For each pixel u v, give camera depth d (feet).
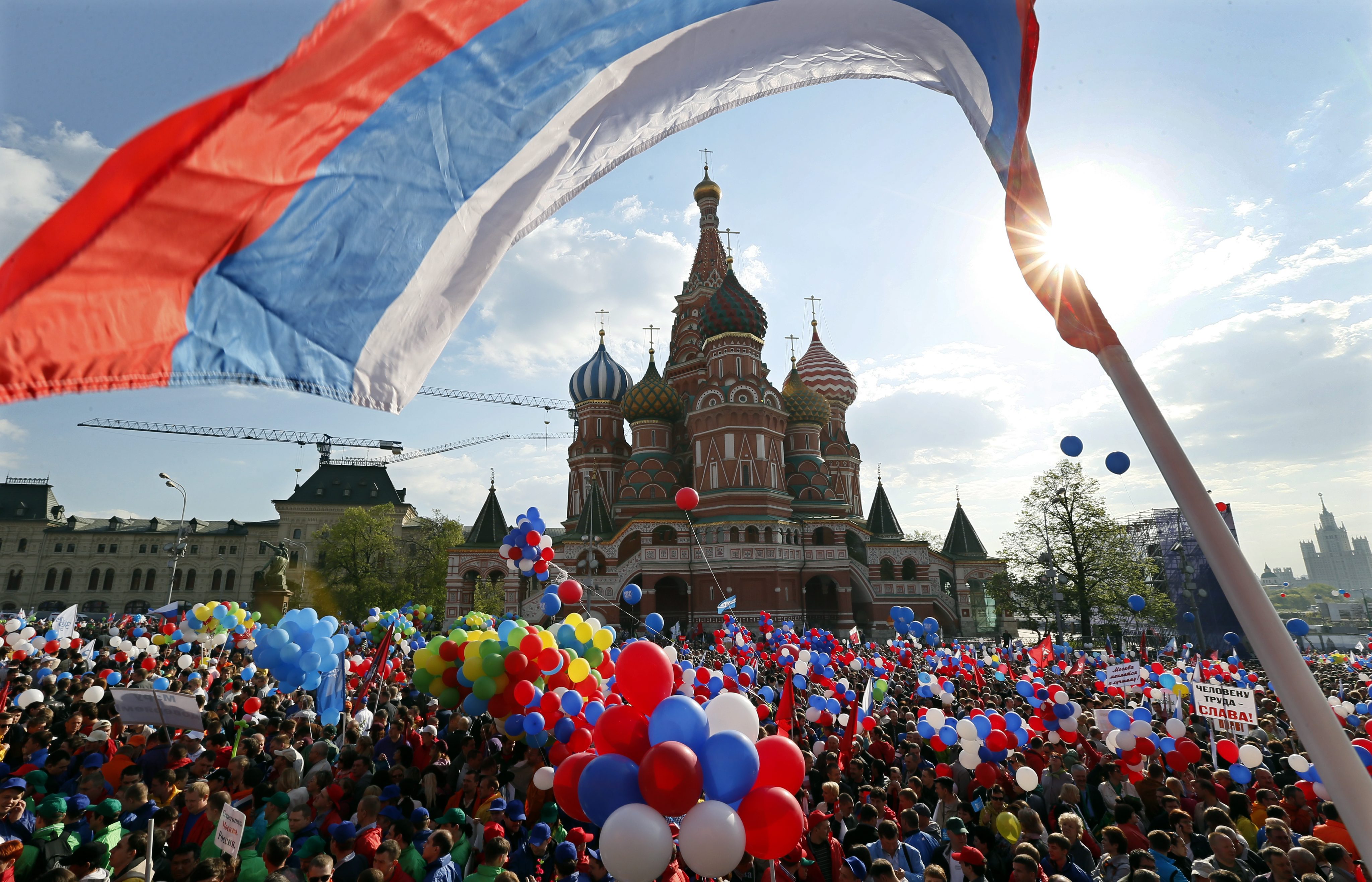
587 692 35.60
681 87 12.90
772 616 169.58
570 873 24.20
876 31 13.35
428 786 33.96
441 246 10.03
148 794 27.48
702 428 191.21
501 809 27.20
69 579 301.84
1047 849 25.36
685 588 190.49
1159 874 23.86
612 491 229.86
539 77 10.63
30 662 58.54
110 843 24.20
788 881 24.21
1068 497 150.00
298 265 8.55
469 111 9.92
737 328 196.65
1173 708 49.62
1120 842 25.35
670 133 13.38
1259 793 30.68
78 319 6.39
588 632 39.63
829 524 187.42
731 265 207.10
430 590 206.49
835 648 79.05
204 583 307.99
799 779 18.07
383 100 8.80
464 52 9.36
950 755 40.70
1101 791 33.68
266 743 38.78
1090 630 145.89
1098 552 146.10
